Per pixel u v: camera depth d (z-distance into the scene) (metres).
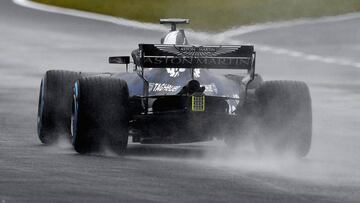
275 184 29.59
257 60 115.75
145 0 154.00
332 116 58.19
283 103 36.75
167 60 36.88
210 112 36.84
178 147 43.19
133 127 37.69
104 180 29.34
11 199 25.33
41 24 148.00
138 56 38.00
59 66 102.75
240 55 37.06
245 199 26.56
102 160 34.66
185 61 36.97
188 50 36.81
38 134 42.38
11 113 55.69
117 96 36.22
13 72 92.81
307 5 155.25
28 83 80.69
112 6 156.88
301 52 124.56
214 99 38.44
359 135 48.41
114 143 36.31
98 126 36.00
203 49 36.88
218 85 39.09
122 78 40.66
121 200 25.77
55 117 41.53
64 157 35.47
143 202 25.56
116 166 32.91
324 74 99.56
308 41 135.88
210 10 138.25
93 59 110.50
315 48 128.88
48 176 29.80
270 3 149.25
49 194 26.28
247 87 38.50
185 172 31.88
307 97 37.06
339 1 160.25
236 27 132.00
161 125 37.25
